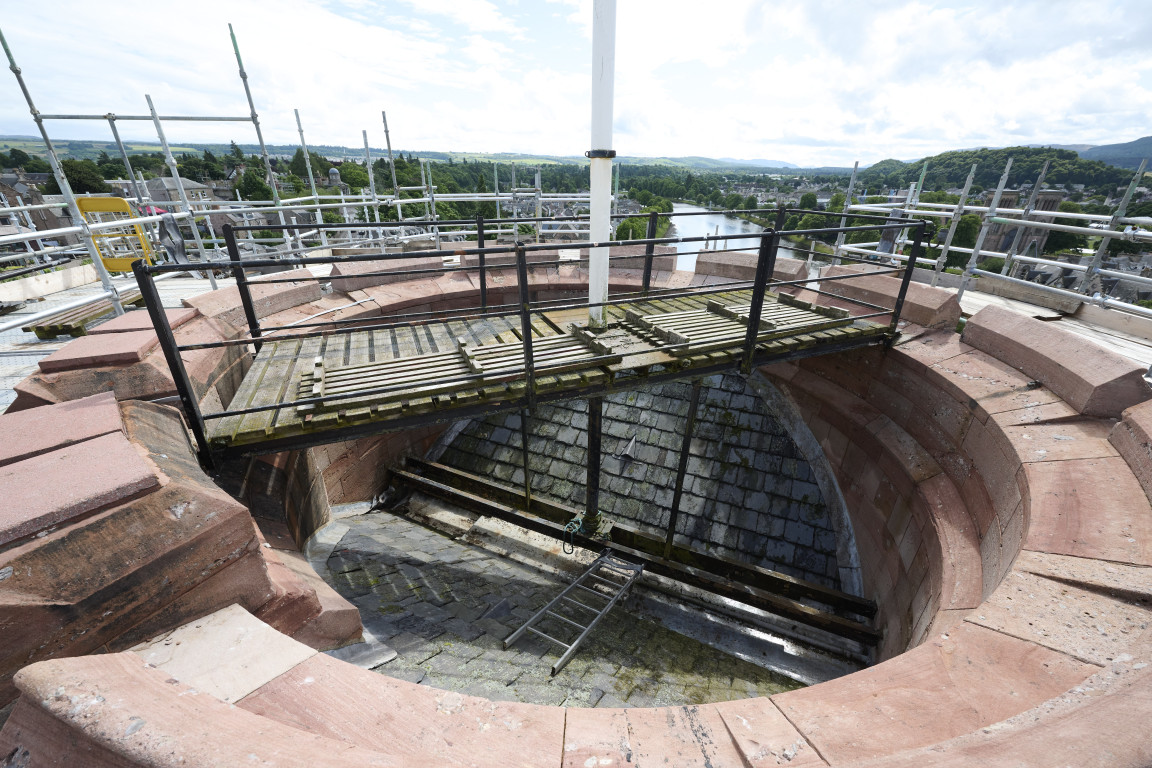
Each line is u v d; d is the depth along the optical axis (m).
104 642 1.85
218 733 1.26
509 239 12.76
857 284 6.96
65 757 1.26
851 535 6.54
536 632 4.70
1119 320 6.31
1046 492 3.19
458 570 6.00
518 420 9.20
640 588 6.19
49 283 7.53
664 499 7.59
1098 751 1.11
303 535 5.09
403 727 1.64
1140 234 5.73
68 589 1.73
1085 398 3.83
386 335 5.21
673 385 8.80
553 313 5.84
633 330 5.21
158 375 3.33
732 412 8.16
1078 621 2.16
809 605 6.05
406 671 3.22
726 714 1.79
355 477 7.35
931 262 8.70
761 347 4.98
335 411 3.67
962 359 5.18
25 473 2.04
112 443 2.32
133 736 1.20
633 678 4.22
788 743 1.64
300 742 1.29
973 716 1.74
